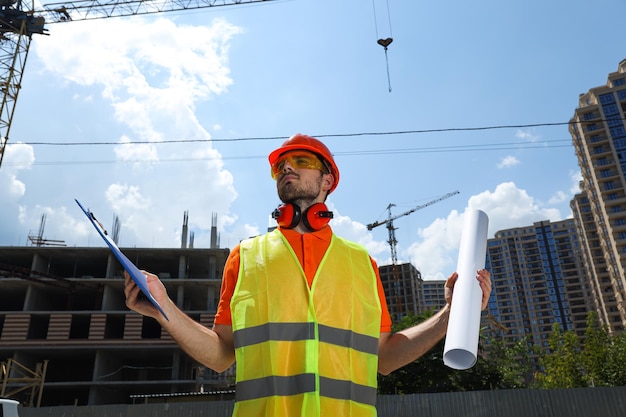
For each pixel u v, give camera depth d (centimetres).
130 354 5166
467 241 197
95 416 2169
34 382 3409
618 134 10925
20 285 5162
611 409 1952
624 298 10350
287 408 166
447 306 193
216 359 186
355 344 186
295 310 182
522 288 17888
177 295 5566
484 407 2036
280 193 215
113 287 5269
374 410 180
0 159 4562
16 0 5075
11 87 4784
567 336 3959
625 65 11744
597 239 12362
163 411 2181
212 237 6078
